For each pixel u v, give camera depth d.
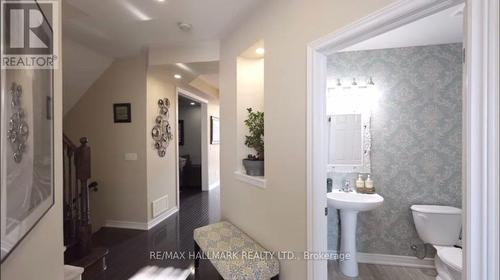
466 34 0.84
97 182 3.51
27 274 0.74
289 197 1.70
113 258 2.60
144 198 3.43
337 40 1.35
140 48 3.09
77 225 2.32
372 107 2.53
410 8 1.03
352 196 2.38
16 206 0.61
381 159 2.52
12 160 0.60
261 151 2.32
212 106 6.19
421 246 2.44
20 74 0.65
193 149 6.79
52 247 0.93
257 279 1.66
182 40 2.84
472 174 0.81
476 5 0.81
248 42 2.23
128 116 3.43
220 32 2.63
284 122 1.75
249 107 2.50
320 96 1.52
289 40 1.70
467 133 0.83
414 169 2.46
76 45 2.88
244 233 2.25
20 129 0.64
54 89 0.96
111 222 3.51
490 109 0.78
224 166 2.75
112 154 3.49
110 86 3.46
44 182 0.83
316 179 1.51
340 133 2.58
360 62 2.55
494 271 0.78
